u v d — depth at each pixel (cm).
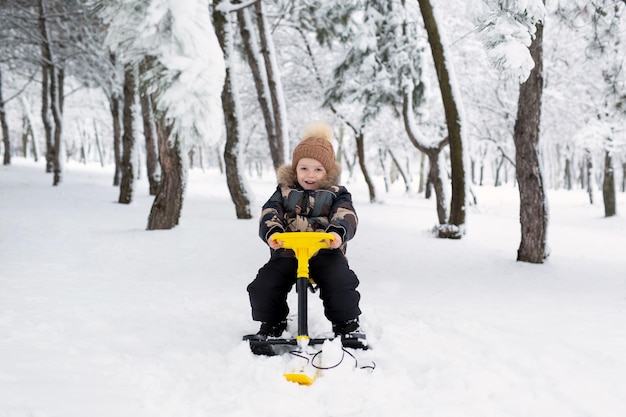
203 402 209
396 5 1636
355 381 235
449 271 680
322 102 1977
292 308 383
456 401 218
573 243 1105
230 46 1155
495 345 297
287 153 1484
